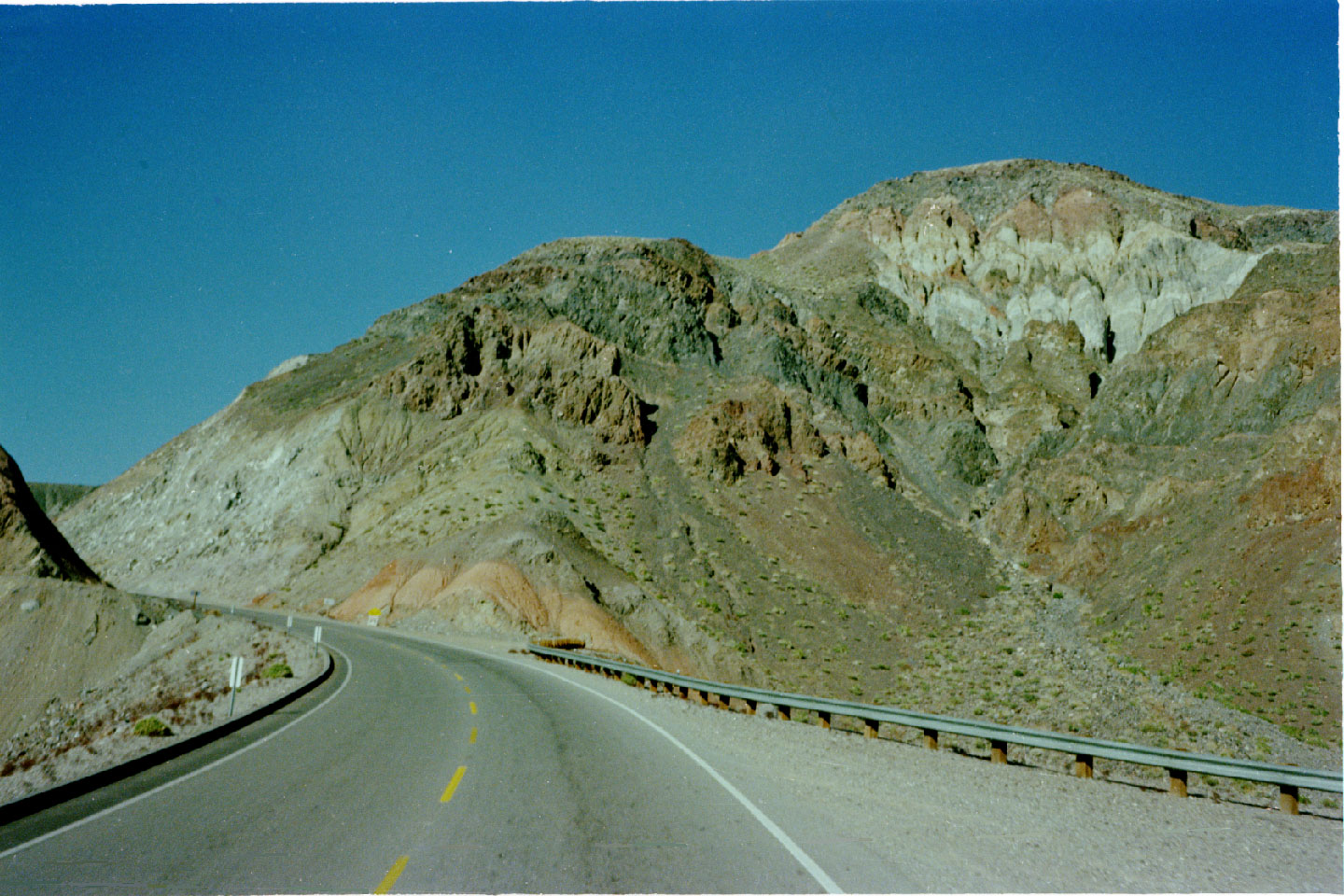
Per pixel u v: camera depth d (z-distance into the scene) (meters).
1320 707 33.59
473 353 86.12
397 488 71.62
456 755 12.60
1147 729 31.33
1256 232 113.44
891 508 71.69
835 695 43.12
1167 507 62.72
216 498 81.56
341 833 8.12
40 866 7.15
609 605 52.66
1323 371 65.19
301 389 97.44
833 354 94.00
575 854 7.36
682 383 86.38
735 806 9.29
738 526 65.62
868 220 127.75
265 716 17.66
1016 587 61.16
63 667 37.53
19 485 51.66
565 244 125.12
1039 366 94.94
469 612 49.44
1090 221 108.75
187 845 7.80
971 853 7.63
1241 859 7.79
